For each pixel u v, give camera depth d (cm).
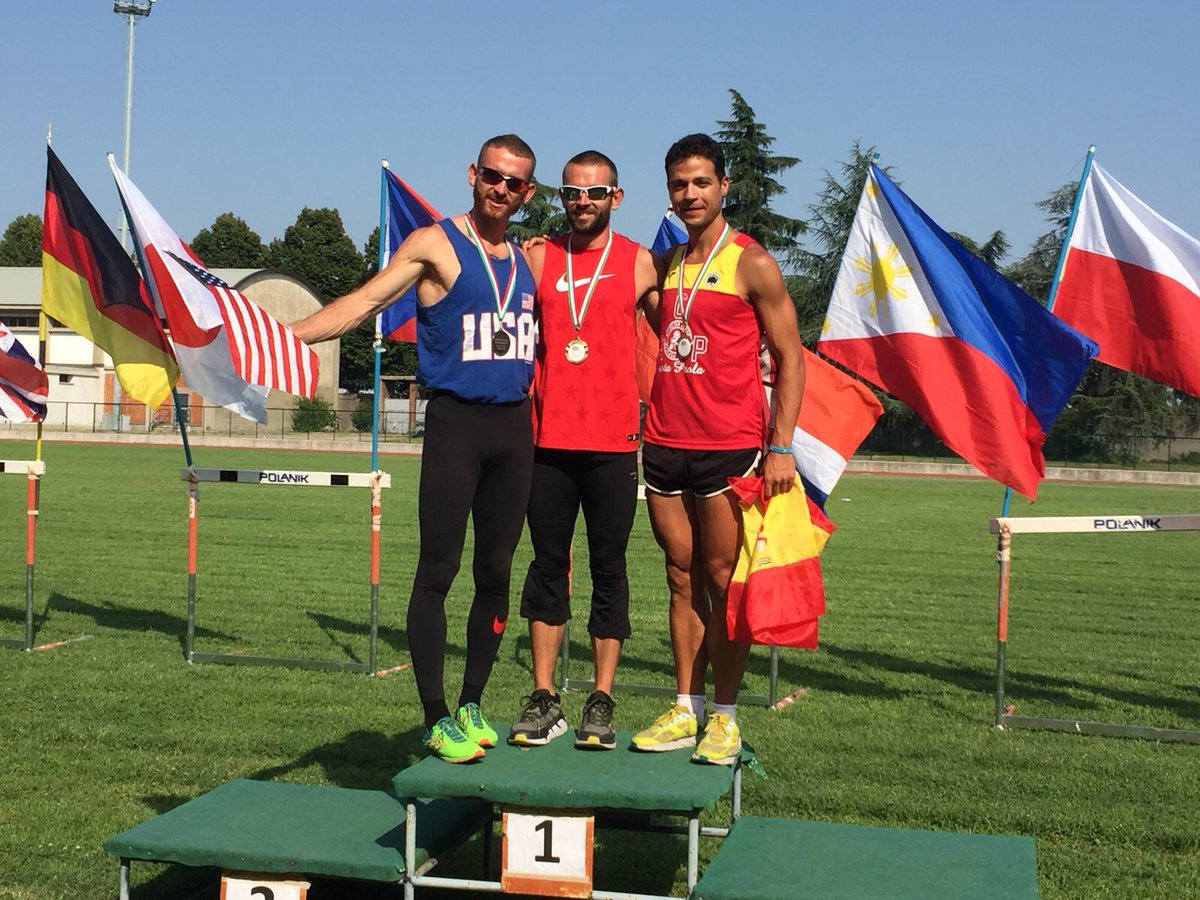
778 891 420
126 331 880
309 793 525
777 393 502
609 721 505
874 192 861
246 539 1778
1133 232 838
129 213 797
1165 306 828
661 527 521
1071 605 1384
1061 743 776
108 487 2628
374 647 926
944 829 605
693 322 502
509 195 486
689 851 432
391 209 945
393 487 2844
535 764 467
